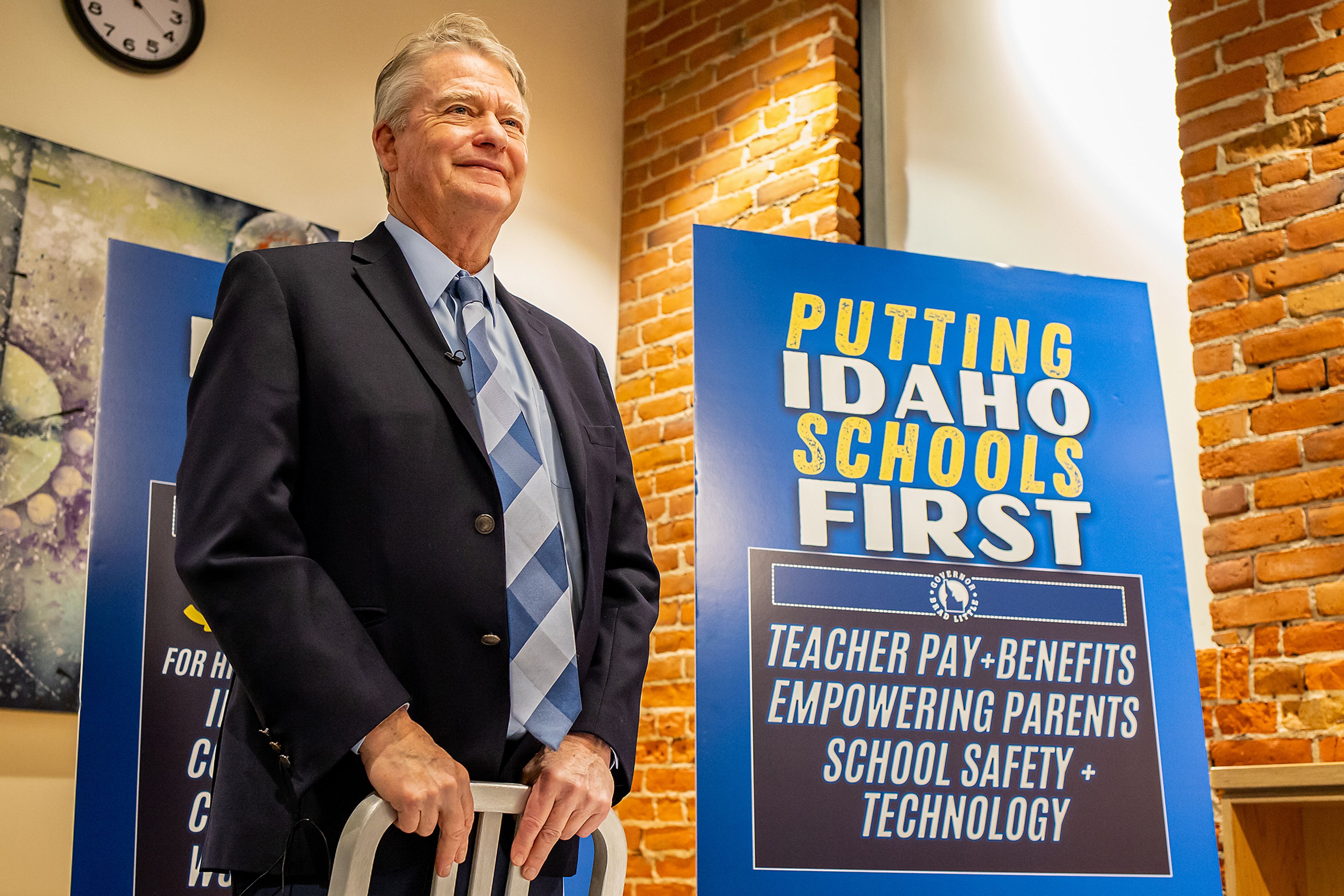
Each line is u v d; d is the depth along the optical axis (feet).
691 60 13.41
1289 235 9.00
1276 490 8.75
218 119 10.88
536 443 4.23
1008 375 7.88
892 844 6.97
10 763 8.82
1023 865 7.07
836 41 12.04
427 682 3.69
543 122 13.23
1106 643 7.52
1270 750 8.46
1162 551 7.76
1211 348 9.25
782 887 6.77
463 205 4.48
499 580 3.83
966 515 7.56
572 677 3.97
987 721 7.26
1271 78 9.27
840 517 7.41
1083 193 10.37
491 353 4.30
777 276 7.79
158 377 7.31
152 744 6.79
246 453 3.67
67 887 8.91
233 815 3.55
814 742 7.04
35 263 9.41
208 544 3.52
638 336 13.15
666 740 11.57
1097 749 7.34
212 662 7.04
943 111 11.64
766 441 7.46
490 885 3.52
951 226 11.35
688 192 13.06
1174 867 7.22
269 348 3.87
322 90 11.67
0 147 9.39
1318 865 6.66
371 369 3.94
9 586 8.86
